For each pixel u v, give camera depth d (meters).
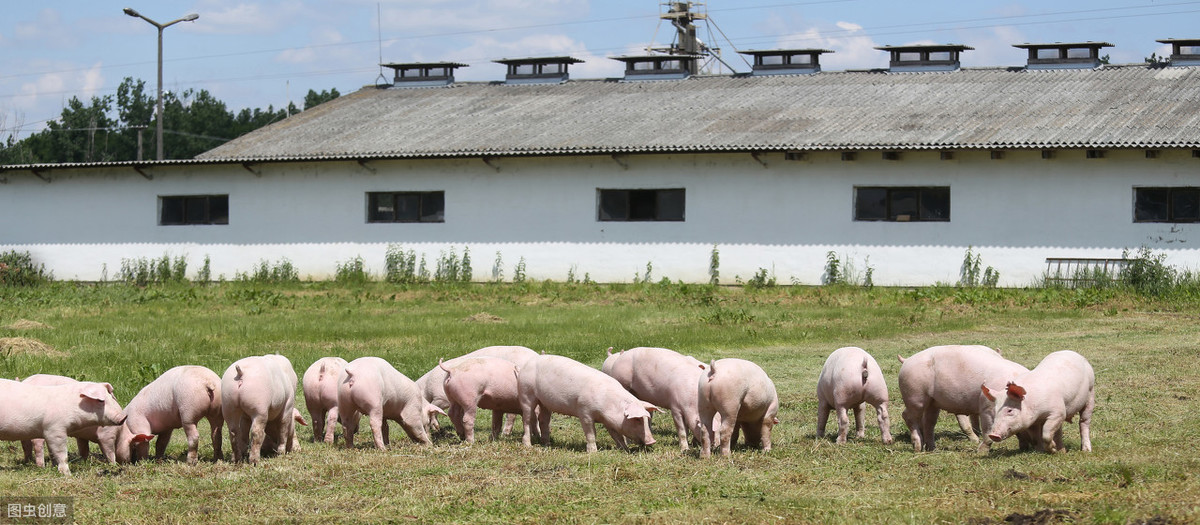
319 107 35.97
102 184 32.28
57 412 8.77
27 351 15.13
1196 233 24.27
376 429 9.97
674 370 10.08
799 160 26.98
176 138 76.88
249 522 7.45
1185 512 6.96
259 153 30.97
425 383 11.20
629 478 8.59
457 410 10.88
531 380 10.31
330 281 29.97
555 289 26.94
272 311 21.59
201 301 23.69
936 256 26.08
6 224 33.19
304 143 31.45
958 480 8.25
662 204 28.27
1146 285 23.28
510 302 23.81
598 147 28.02
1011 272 25.52
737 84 32.88
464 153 28.64
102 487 8.42
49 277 32.59
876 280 26.55
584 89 34.38
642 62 35.34
